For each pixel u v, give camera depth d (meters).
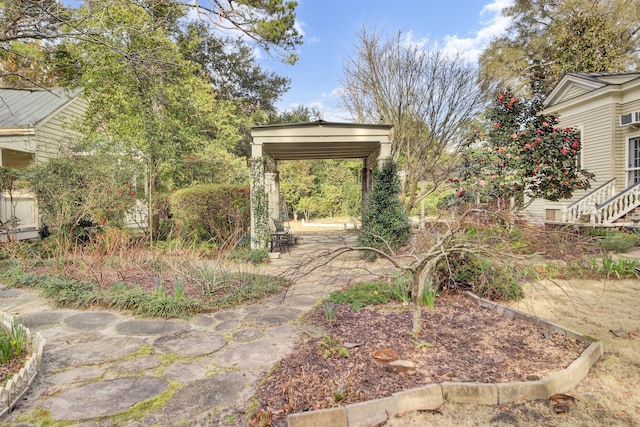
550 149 8.16
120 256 6.10
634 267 5.39
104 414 2.14
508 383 2.23
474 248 3.00
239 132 21.11
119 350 3.08
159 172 9.86
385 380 2.34
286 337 3.31
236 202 9.11
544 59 19.64
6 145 10.48
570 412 2.09
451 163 11.55
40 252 7.48
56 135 11.18
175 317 3.96
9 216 8.93
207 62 20.78
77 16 6.14
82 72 10.01
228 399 2.28
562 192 8.47
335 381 2.33
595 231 8.81
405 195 12.13
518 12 21.11
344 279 5.36
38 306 4.45
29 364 2.52
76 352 3.04
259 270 6.44
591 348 2.70
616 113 10.92
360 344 2.94
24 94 12.33
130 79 9.16
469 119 11.45
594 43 15.99
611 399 2.21
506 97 8.59
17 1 5.59
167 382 2.51
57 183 7.84
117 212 8.50
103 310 4.26
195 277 5.17
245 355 2.93
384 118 12.54
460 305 3.97
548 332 3.13
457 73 11.48
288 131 8.20
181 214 8.93
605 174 11.19
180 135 10.65
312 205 20.12
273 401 2.20
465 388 2.20
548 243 3.22
